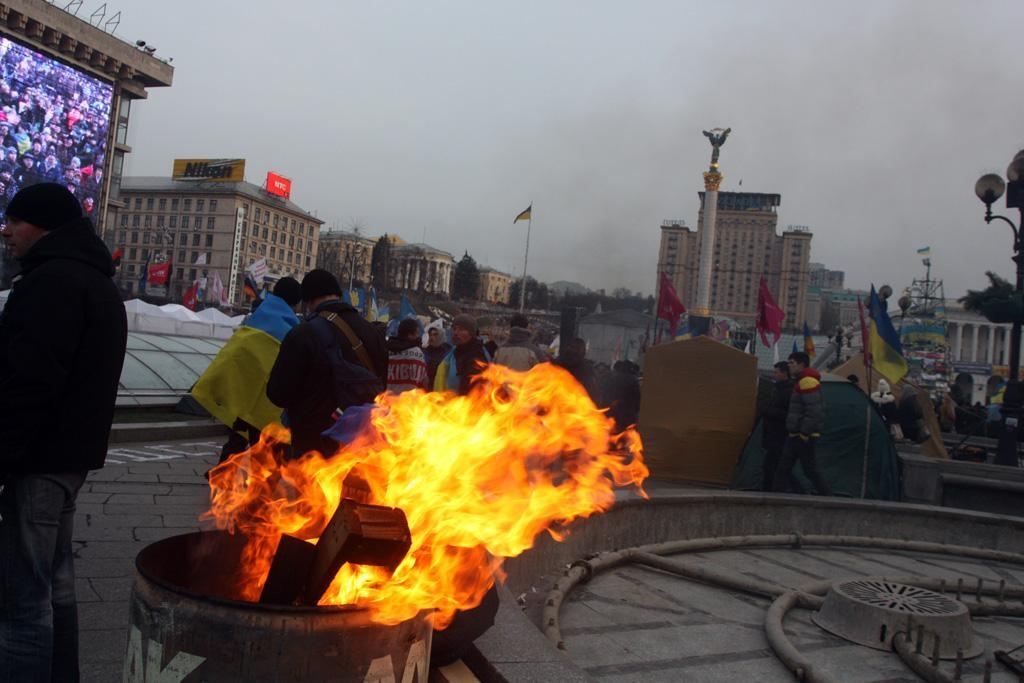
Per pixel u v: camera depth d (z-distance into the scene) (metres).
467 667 2.82
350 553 1.89
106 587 4.07
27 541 2.54
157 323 15.47
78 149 49.31
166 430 9.45
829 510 7.66
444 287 125.12
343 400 3.92
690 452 10.88
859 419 10.00
